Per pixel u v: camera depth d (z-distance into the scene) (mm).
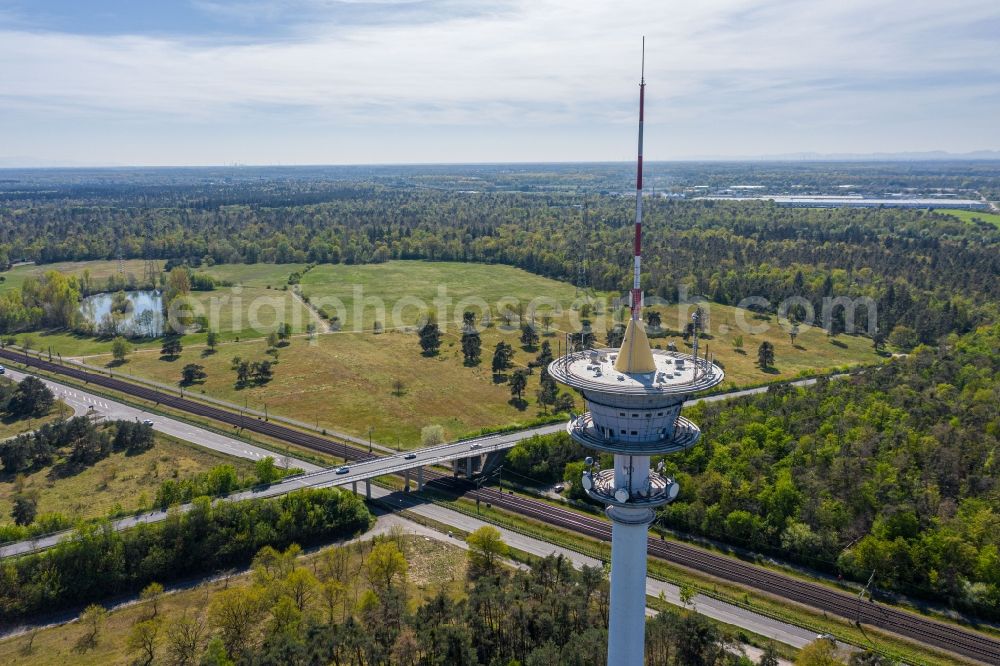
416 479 184250
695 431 91812
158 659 116000
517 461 184000
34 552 136875
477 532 138625
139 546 139625
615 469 92812
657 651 111062
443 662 103062
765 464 167000
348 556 146500
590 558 145375
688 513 155375
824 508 147875
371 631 110812
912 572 132500
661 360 98125
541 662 100125
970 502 145375
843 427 180250
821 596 131625
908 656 115438
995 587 125312
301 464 186375
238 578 141375
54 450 191250
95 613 123875
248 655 105188
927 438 165625
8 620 127375
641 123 91688
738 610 127875
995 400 184125
